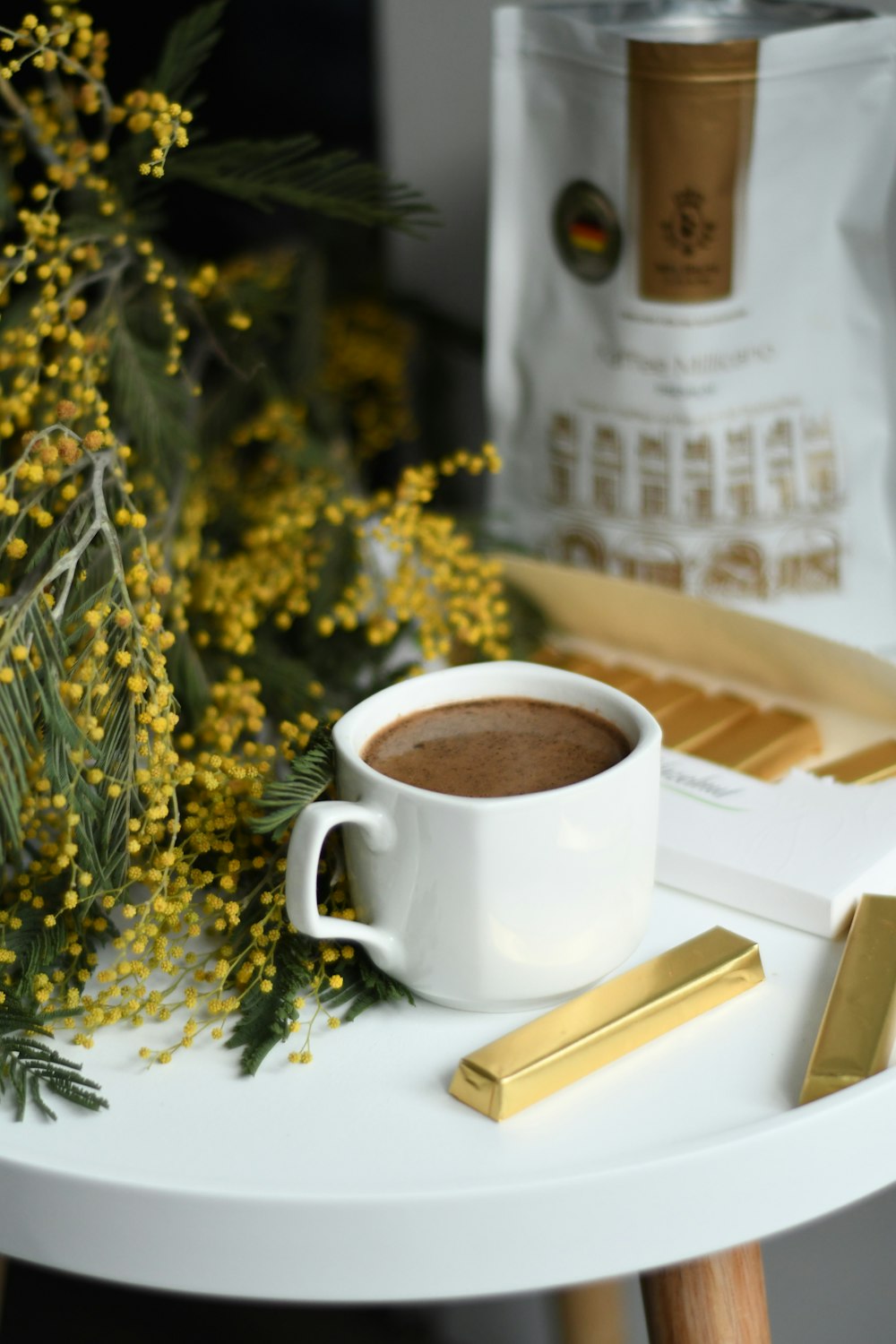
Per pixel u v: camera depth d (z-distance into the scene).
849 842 0.71
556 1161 0.63
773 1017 0.66
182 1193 0.62
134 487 0.75
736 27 0.84
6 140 0.82
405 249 1.01
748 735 0.77
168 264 0.80
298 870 0.65
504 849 0.64
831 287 0.84
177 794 0.73
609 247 0.83
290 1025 0.67
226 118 1.00
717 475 0.85
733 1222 0.63
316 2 0.98
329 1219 0.62
